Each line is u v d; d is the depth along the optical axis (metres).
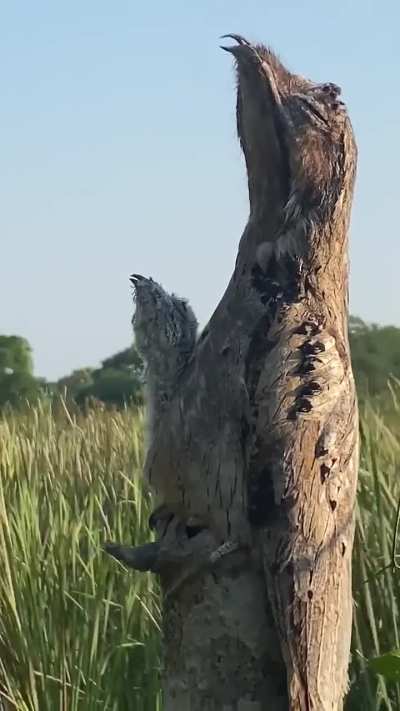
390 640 1.39
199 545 0.94
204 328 0.96
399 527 1.45
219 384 0.93
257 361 0.92
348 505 0.92
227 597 0.94
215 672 0.95
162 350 0.96
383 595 1.40
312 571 0.90
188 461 0.94
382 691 1.34
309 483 0.91
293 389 0.91
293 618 0.90
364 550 1.40
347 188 0.93
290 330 0.92
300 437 0.91
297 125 0.92
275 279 0.94
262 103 0.93
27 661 1.70
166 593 0.97
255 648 0.94
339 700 0.93
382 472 1.49
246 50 0.93
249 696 0.94
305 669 0.90
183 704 0.96
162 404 0.96
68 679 1.70
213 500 0.93
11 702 1.67
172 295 0.98
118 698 1.68
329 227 0.93
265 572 0.92
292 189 0.93
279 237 0.94
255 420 0.91
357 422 0.94
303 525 0.90
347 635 0.94
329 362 0.92
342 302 0.95
